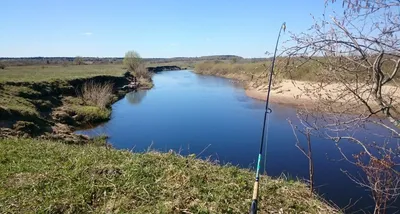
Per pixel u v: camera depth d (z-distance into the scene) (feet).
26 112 47.65
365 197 25.62
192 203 13.62
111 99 87.81
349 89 10.32
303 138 46.44
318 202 15.25
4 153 19.47
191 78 178.91
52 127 50.01
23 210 12.96
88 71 138.31
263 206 14.08
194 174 16.22
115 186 14.84
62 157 18.94
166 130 55.16
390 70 10.78
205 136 50.42
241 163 36.68
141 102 90.02
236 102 87.25
